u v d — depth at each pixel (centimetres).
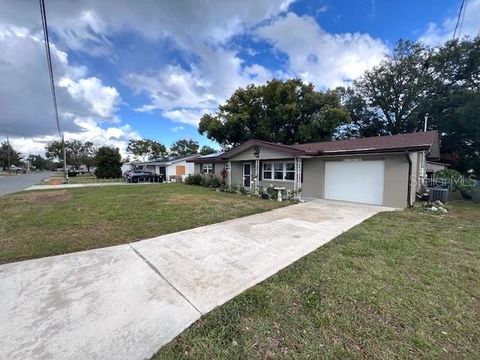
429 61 2350
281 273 341
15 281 312
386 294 285
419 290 295
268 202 1005
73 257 396
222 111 2605
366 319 240
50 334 213
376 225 613
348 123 2584
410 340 212
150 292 287
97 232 543
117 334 215
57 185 1959
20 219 666
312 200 1077
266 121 2386
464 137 2044
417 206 898
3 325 225
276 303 268
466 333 221
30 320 232
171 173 2727
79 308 253
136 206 877
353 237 509
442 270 351
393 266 364
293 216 728
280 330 225
